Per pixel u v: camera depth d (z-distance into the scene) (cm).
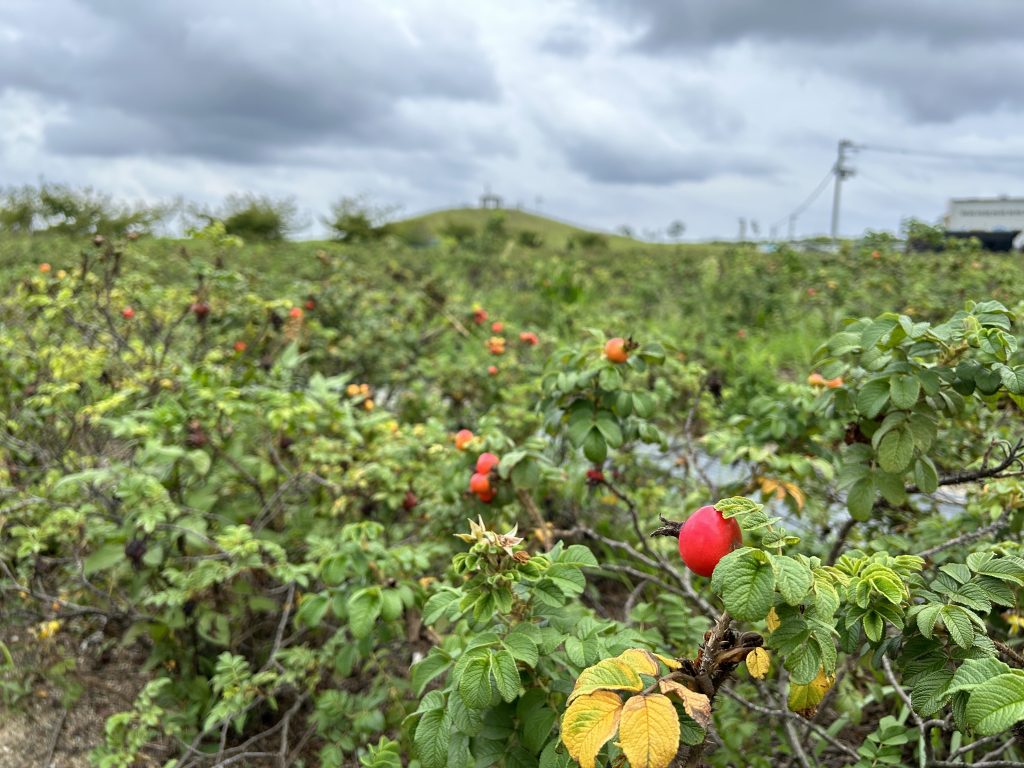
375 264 1392
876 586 132
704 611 264
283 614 343
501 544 160
